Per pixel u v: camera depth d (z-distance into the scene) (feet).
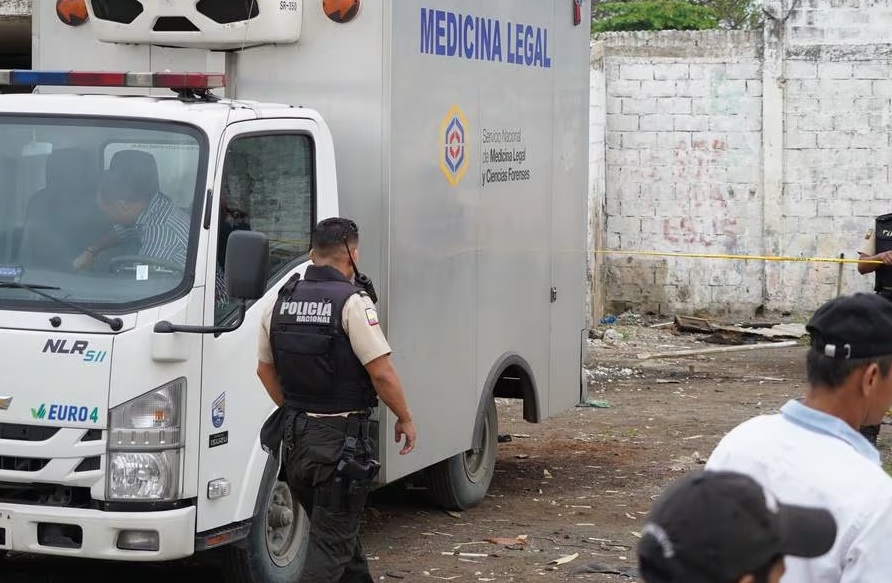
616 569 33.42
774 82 87.04
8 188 27.73
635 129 89.56
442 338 36.01
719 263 89.35
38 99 28.35
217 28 32.17
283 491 30.55
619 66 89.20
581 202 45.78
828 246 88.12
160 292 26.35
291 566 30.71
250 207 28.55
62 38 34.53
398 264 33.32
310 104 33.01
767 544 8.62
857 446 13.74
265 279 25.59
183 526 26.11
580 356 46.03
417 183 34.12
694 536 8.55
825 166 87.66
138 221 27.04
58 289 26.53
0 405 25.94
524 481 45.19
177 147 27.35
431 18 34.50
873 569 12.99
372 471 26.48
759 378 70.59
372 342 25.95
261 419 28.73
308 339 25.95
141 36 32.83
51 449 25.67
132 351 25.71
